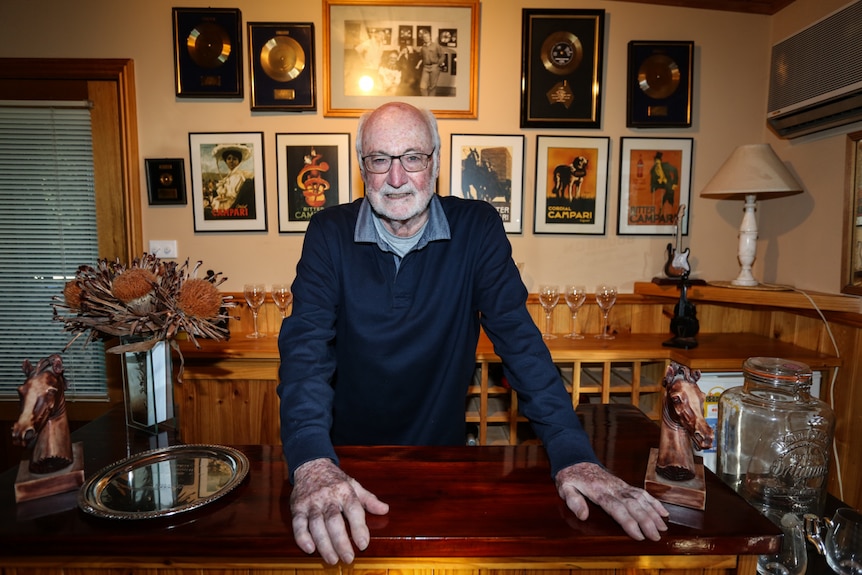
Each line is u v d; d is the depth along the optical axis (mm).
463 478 865
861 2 1834
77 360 2523
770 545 703
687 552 701
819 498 1080
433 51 2377
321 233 1171
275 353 2072
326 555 657
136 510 748
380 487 831
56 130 2404
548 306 2314
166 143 2410
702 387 1989
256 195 2436
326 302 1119
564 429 904
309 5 2357
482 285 1190
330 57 2367
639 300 2471
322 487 742
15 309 2488
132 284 1072
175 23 2330
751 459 1149
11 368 2510
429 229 1168
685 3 2406
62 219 2449
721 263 2525
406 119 1049
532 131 2438
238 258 2467
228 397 2129
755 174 2057
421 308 1183
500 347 1121
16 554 683
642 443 1021
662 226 2492
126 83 2354
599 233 2486
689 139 2457
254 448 986
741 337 2420
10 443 2527
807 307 1997
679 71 2402
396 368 1209
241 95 2377
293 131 2418
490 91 2418
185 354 2055
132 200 2402
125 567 718
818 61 2055
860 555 811
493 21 2391
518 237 2488
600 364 2459
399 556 696
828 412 1133
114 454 997
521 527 716
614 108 2445
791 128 2260
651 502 745
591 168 2457
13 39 2340
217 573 735
